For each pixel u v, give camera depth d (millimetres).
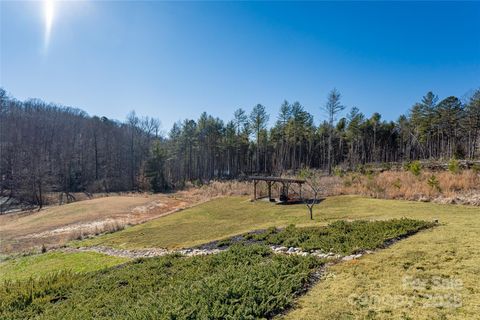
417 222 8148
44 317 5719
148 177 45875
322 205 16000
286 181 20062
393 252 5996
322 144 52125
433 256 5504
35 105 54969
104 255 12516
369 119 50125
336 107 36188
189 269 7109
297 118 45344
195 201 27344
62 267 11195
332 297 4395
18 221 24266
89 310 5684
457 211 10484
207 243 10758
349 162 45688
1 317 6148
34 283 8219
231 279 5398
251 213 17047
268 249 7586
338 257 6238
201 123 53531
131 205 28000
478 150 37656
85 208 26453
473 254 5391
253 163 58594
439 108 41875
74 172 48469
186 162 57344
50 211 26453
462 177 15492
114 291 6570
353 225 8695
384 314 3783
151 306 4754
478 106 35688
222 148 53656
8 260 13328
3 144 42031
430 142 48438
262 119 46219
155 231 15875
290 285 4812
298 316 3973
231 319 3949
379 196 16172
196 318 4055
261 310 4117
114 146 55125
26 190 37219
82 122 56344
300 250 7277
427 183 15578
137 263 9070
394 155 54188
